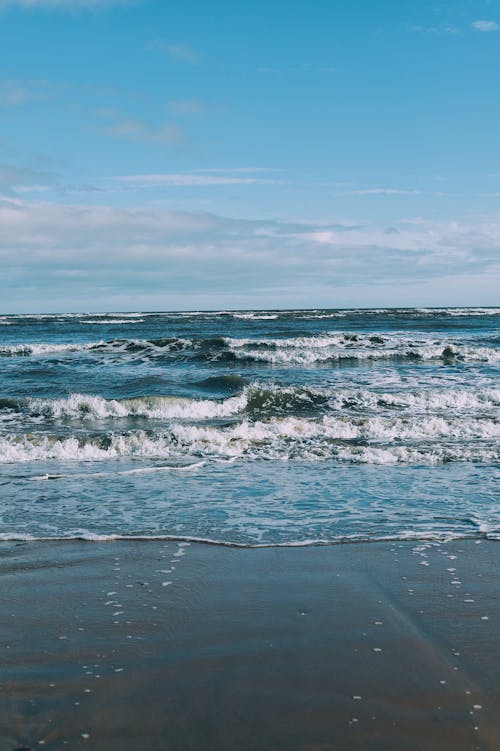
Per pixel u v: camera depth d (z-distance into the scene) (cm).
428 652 330
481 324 4288
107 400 1305
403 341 2709
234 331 3747
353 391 1342
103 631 360
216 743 254
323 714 274
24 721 269
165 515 614
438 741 254
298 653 331
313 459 883
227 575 454
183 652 334
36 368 1981
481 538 536
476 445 952
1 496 690
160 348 2591
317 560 485
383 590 421
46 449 935
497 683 298
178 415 1245
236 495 690
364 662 320
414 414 1207
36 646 341
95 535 552
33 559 491
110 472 812
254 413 1250
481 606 392
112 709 279
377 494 689
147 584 436
